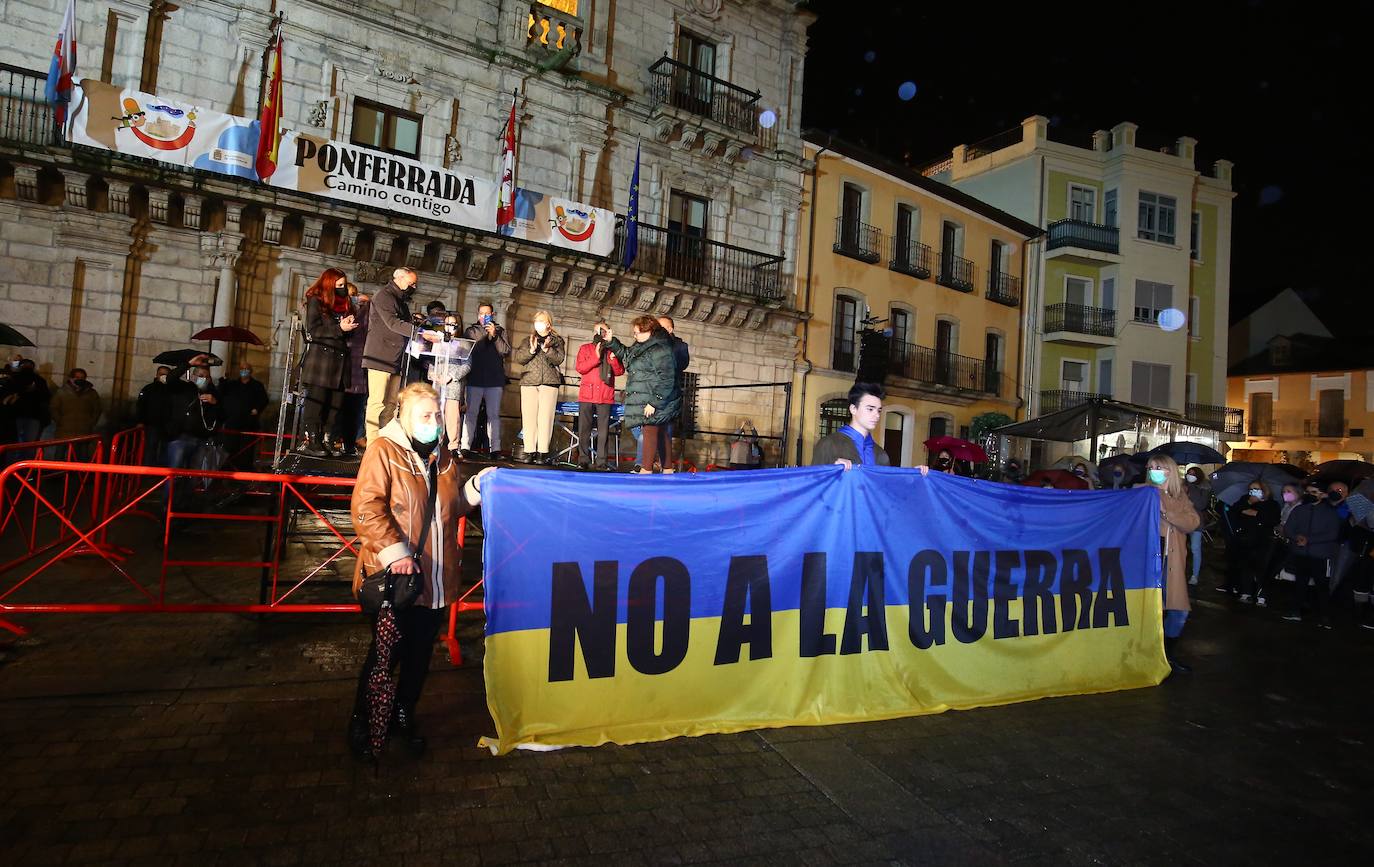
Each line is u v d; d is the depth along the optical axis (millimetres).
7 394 9602
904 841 3078
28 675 4066
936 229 24594
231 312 13000
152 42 12570
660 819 3098
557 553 3791
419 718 3932
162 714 3713
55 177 11562
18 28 11703
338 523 9156
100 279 12078
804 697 4352
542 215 15586
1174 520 6098
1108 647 5660
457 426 7113
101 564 6574
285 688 4172
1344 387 34188
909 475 4859
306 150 13023
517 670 3672
